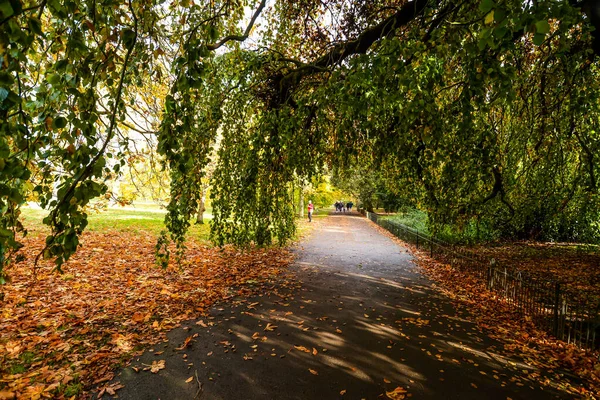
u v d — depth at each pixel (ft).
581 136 22.47
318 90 13.67
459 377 12.16
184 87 7.18
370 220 94.89
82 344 13.87
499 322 17.87
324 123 15.92
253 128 17.20
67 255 5.44
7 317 15.81
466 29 9.06
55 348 13.29
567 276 28.40
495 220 40.75
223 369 12.35
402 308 19.61
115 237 38.29
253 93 18.03
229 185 16.81
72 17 6.59
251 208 17.47
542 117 19.69
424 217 50.75
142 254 31.50
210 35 7.47
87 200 5.49
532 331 16.75
